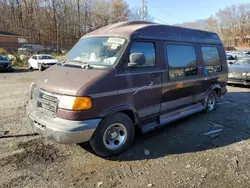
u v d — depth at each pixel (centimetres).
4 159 366
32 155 380
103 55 398
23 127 495
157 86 439
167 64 459
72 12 5844
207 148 416
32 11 5684
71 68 396
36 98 385
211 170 344
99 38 433
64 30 5784
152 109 441
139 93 405
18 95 837
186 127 518
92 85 341
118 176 329
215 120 567
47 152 392
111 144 382
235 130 502
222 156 386
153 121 459
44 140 435
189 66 524
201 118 581
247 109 667
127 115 401
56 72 398
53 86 357
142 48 413
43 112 364
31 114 379
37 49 3641
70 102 332
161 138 456
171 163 364
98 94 345
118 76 371
